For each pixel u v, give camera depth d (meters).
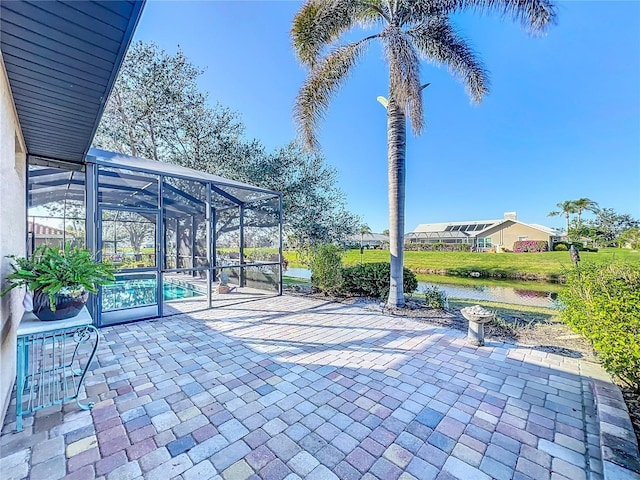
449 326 5.21
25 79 2.58
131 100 10.51
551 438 2.25
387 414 2.54
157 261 5.71
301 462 1.97
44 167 5.32
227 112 11.87
